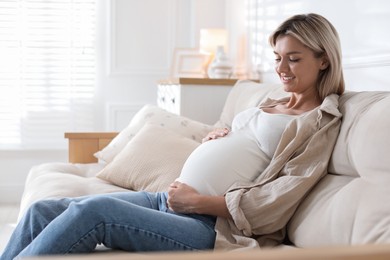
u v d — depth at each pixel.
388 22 2.35
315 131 1.85
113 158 3.01
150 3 5.00
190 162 2.03
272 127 1.96
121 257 0.77
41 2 4.87
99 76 5.00
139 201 2.04
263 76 4.00
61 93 4.95
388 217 1.38
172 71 4.70
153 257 0.77
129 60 5.02
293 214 1.80
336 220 1.56
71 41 4.92
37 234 1.84
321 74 2.00
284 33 2.00
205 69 4.61
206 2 4.85
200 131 3.07
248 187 1.84
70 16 4.91
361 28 2.60
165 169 2.61
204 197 1.82
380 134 1.55
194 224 1.78
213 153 1.98
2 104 4.88
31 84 4.91
